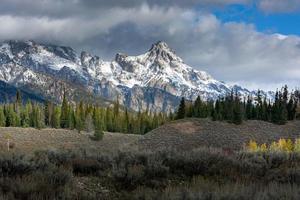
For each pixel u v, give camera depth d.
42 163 10.18
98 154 13.08
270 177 10.27
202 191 6.91
